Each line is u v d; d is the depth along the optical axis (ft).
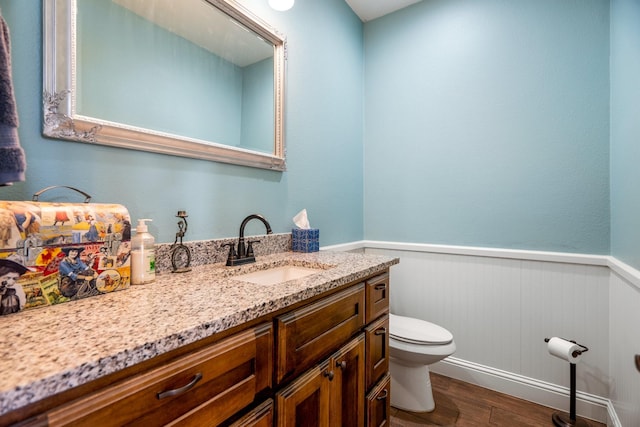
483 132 6.21
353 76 7.35
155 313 2.06
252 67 4.62
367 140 7.75
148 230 3.30
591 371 5.16
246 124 4.51
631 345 4.07
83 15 2.82
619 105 4.63
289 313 2.67
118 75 3.07
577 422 4.99
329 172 6.44
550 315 5.52
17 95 2.45
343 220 6.92
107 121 2.95
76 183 2.77
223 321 2.00
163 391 1.71
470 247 6.30
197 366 1.89
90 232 2.42
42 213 2.17
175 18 3.63
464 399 5.70
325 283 3.03
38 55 2.56
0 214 1.97
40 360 1.39
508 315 5.89
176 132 3.59
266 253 4.78
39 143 2.56
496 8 6.10
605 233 5.12
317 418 2.99
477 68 6.29
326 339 3.11
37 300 2.11
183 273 3.38
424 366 5.48
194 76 3.82
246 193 4.51
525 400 5.65
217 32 4.12
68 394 1.38
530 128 5.75
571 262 5.32
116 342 1.59
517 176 5.86
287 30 5.28
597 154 5.19
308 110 5.81
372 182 7.65
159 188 3.42
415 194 7.02
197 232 3.82
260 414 2.38
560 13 5.51
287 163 5.28
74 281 2.31
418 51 7.00
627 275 4.08
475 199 6.29
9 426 1.21
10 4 2.43
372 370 4.05
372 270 3.95
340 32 6.83
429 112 6.84
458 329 6.40
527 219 5.77
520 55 5.86
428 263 6.79
